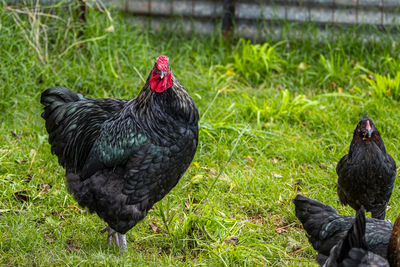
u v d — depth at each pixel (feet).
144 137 14.35
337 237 13.76
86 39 27.86
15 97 24.08
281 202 18.69
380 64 29.01
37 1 25.80
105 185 14.80
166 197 18.52
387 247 12.60
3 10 26.14
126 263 14.49
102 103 16.43
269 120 24.25
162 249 16.28
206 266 15.05
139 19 31.19
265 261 15.60
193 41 30.27
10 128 22.65
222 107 24.94
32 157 20.48
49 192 18.42
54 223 16.69
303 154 21.57
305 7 30.78
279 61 28.73
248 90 27.17
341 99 26.16
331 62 28.02
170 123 14.44
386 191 16.24
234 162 21.24
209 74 27.04
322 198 18.94
